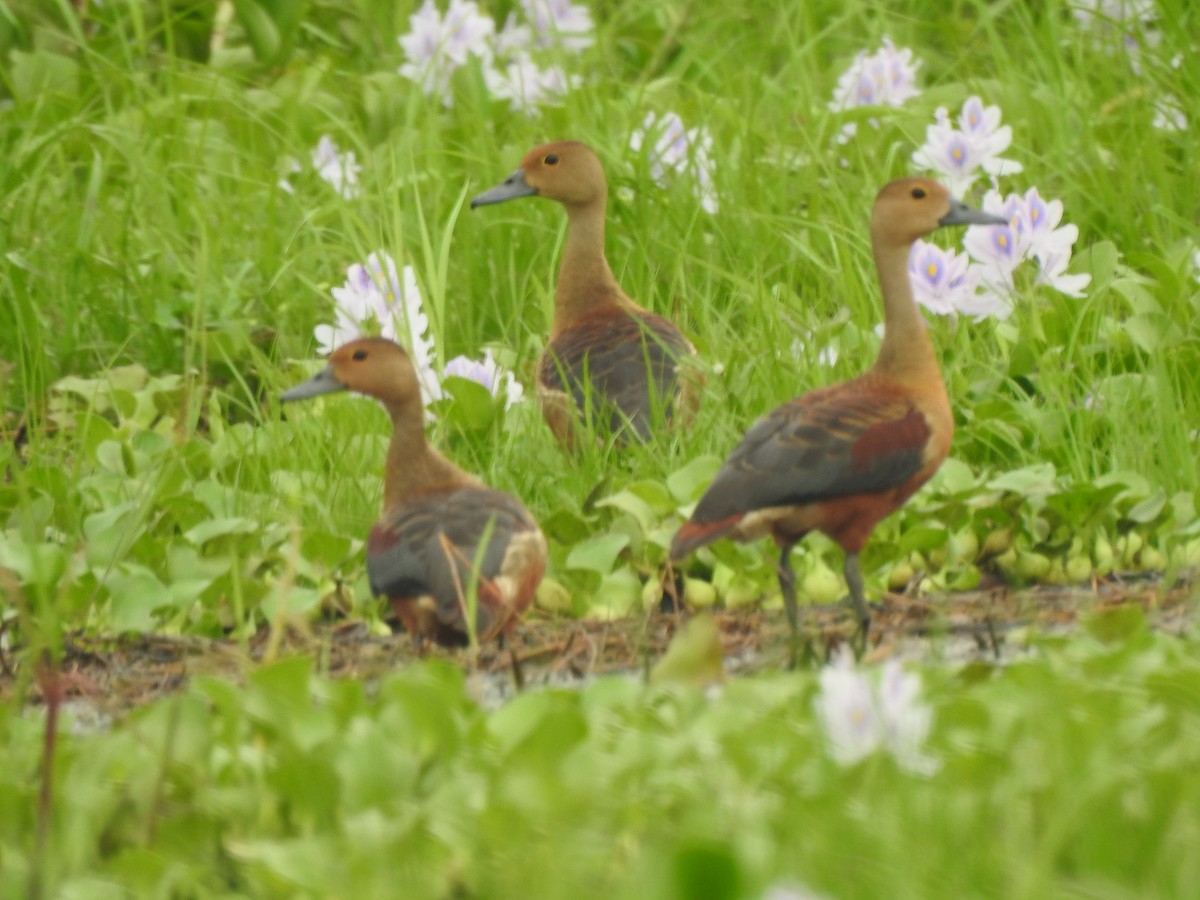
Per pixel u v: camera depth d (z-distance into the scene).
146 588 10.63
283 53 19.97
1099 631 9.24
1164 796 6.76
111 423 14.34
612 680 8.32
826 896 6.08
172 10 19.97
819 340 13.52
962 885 6.30
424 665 8.35
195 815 7.20
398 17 21.00
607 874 6.59
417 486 10.63
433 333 13.73
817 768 7.22
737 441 12.67
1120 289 13.72
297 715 7.87
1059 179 16.72
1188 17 18.67
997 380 13.37
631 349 13.17
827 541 11.26
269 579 11.18
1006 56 18.38
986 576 11.55
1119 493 11.56
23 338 14.74
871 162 17.17
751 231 15.76
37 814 7.25
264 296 15.58
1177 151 17.12
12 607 10.65
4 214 15.94
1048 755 7.09
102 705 9.74
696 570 11.21
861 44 21.11
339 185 16.98
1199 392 13.13
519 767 7.31
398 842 6.70
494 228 16.22
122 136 16.30
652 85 18.64
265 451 12.84
